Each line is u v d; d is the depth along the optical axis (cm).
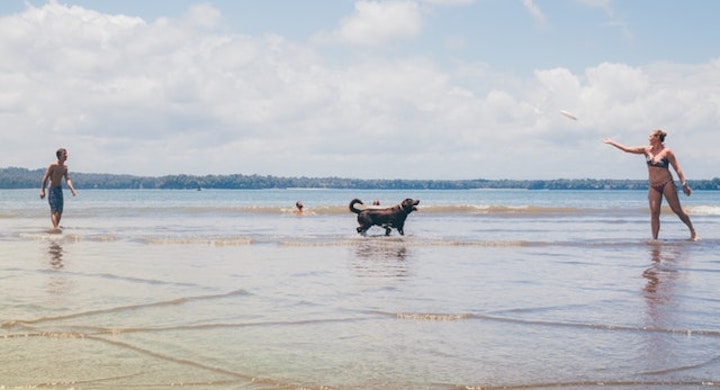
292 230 1772
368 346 493
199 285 769
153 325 554
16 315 583
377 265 988
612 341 516
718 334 540
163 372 420
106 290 723
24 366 430
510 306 655
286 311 621
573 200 8031
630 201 7394
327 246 1306
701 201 7956
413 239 1452
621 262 1048
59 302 646
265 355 464
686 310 639
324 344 498
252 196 10225
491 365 446
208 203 5712
